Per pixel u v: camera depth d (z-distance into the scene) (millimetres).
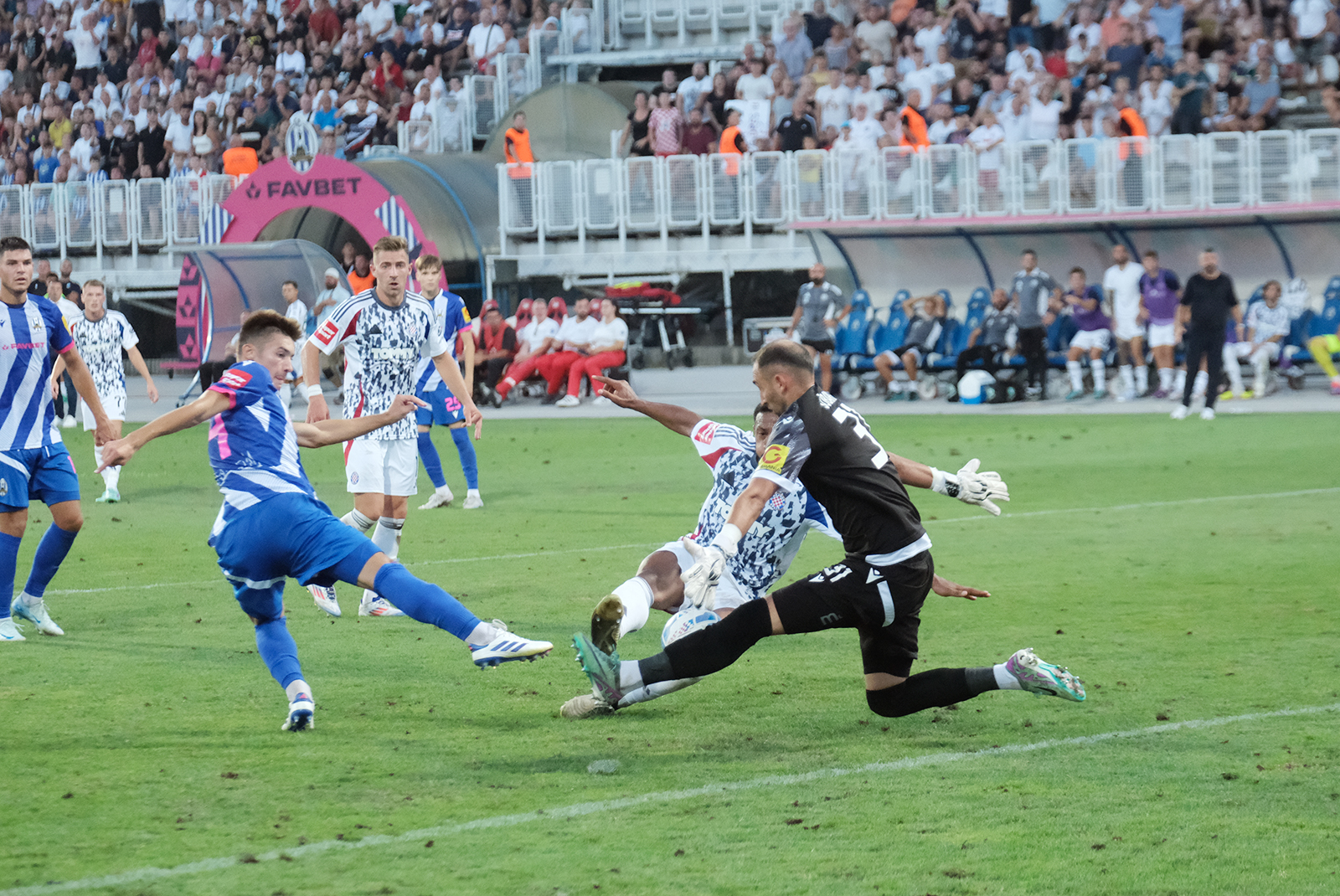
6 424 20156
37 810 12859
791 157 69375
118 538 30375
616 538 29422
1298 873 11203
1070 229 63469
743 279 80188
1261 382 56062
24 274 20141
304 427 16750
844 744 15000
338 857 11680
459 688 17578
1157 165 60938
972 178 64125
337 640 20578
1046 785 13445
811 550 28234
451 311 33281
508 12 91938
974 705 16484
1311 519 29547
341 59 92562
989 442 44812
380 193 72688
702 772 14016
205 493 38375
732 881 11156
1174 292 56094
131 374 87562
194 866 11469
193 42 94125
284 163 74438
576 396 62094
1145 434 45844
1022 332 56562
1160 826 12273
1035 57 72000
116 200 84000
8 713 16344
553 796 13258
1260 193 59844
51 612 22547
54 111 94188
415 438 23906
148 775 13922
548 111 82938
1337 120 63688
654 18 90438
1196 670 17828
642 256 74688
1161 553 26297
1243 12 70250
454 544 28984
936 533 29234
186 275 68812
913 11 75438
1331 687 16891
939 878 11180
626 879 11195
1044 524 29969
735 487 16312
